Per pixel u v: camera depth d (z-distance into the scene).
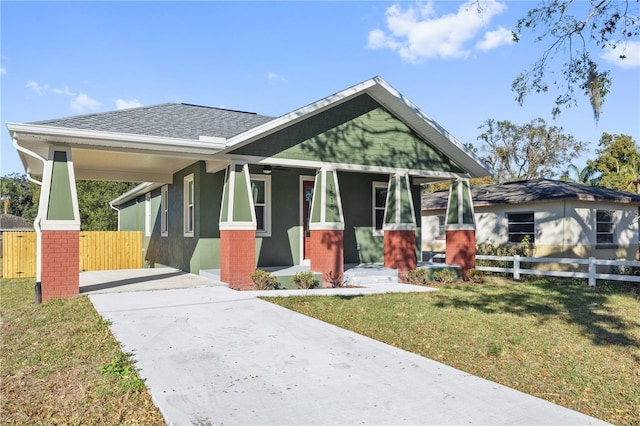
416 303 8.91
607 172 33.44
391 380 4.64
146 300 8.34
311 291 10.21
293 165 11.09
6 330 6.48
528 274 15.46
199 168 11.98
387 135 12.64
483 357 5.55
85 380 4.54
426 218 22.48
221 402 4.04
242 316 7.23
